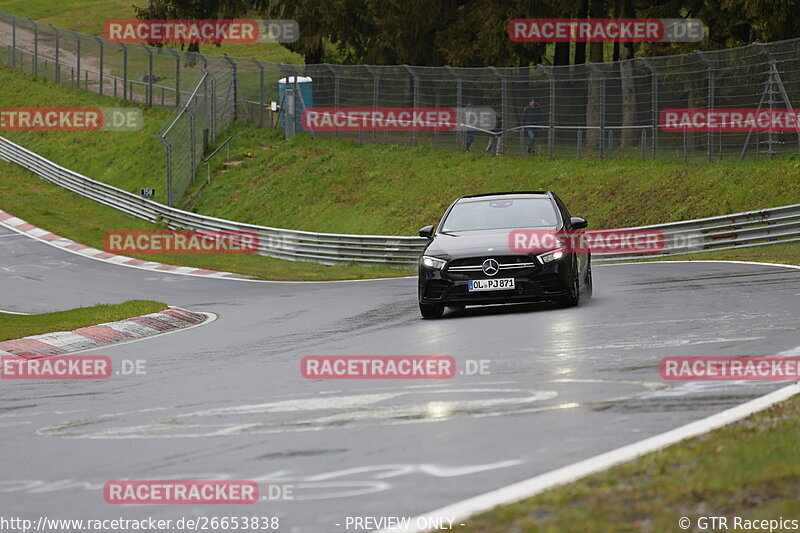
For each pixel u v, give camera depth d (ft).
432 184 467.11
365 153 520.83
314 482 66.80
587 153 436.35
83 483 71.77
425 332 155.12
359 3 600.39
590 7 532.73
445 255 174.40
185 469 73.77
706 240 312.09
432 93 499.92
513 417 83.87
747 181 349.41
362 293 267.39
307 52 654.53
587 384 98.02
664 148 402.11
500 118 472.44
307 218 485.97
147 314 215.10
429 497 60.70
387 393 101.24
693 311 156.35
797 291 173.68
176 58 650.84
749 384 92.38
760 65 358.23
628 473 60.34
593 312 165.48
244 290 312.29
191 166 557.74
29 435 93.25
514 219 184.44
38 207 548.31
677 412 81.56
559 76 444.96
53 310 269.64
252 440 82.33
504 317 168.35
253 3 651.66
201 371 132.26
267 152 558.56
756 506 52.03
